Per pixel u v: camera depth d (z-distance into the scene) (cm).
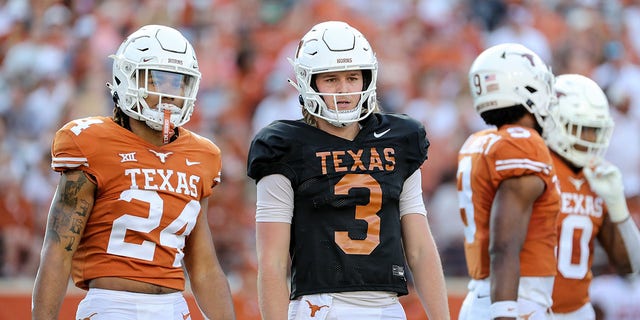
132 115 1165
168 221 1160
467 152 1357
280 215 1151
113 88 1184
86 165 1136
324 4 3366
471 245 1337
